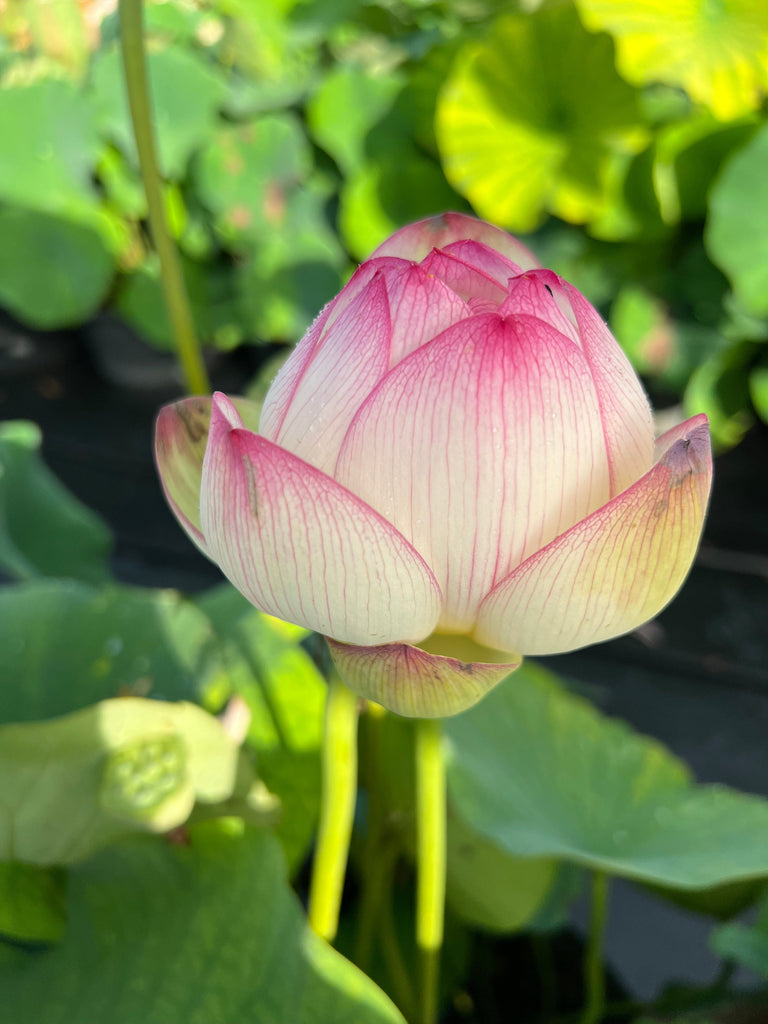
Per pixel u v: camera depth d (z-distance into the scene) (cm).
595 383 24
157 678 40
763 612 98
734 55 87
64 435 125
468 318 22
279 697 40
